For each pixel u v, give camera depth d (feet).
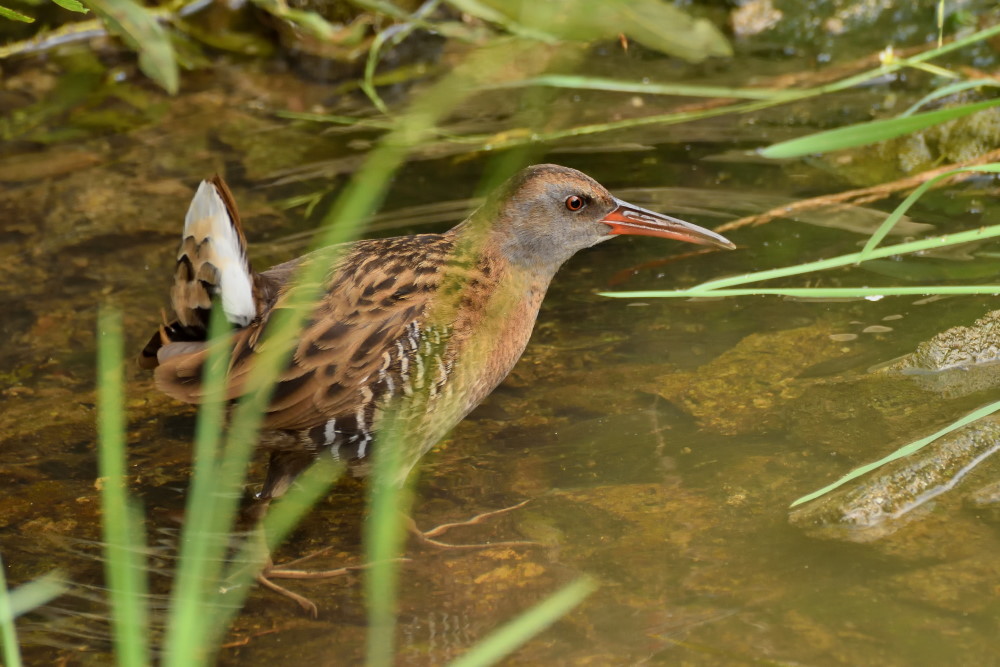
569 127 35.96
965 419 21.45
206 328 22.04
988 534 20.75
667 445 24.22
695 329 27.94
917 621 18.85
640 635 18.98
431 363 22.58
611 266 30.42
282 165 34.60
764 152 23.35
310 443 22.68
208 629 19.92
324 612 20.44
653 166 33.73
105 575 21.30
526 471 23.85
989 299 27.99
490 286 23.81
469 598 20.40
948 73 34.42
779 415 24.75
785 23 41.52
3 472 24.16
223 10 42.16
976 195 31.48
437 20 41.50
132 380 26.96
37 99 38.60
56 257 30.94
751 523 21.62
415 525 22.49
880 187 31.81
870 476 22.27
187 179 34.17
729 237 30.50
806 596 19.63
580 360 27.20
